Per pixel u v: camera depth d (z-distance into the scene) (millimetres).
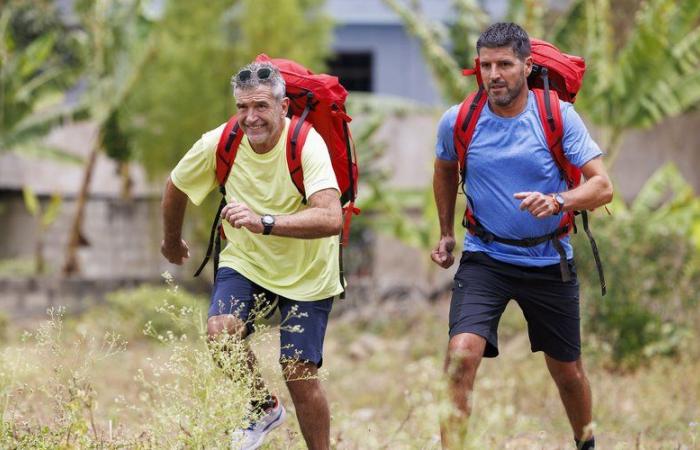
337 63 47750
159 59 33125
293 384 9883
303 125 9898
